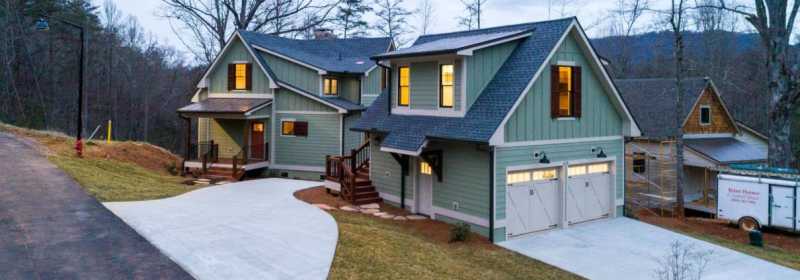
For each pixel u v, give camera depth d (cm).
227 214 1409
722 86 3741
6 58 3769
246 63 2556
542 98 1559
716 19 3712
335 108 2398
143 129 4950
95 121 4603
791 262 1402
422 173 1688
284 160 2514
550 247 1420
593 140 1711
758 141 2936
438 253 1230
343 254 1089
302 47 2928
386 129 1712
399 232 1403
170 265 931
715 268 1295
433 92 1639
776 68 2066
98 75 4662
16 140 2266
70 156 1991
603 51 4469
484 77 1583
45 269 869
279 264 999
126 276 862
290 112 2503
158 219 1270
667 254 1377
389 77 1814
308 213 1485
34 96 4109
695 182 2688
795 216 1789
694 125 2730
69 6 4297
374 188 1852
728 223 2002
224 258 1010
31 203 1284
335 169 1911
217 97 2612
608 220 1744
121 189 1595
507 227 1478
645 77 4281
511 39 1606
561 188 1625
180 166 2439
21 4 3966
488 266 1210
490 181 1432
